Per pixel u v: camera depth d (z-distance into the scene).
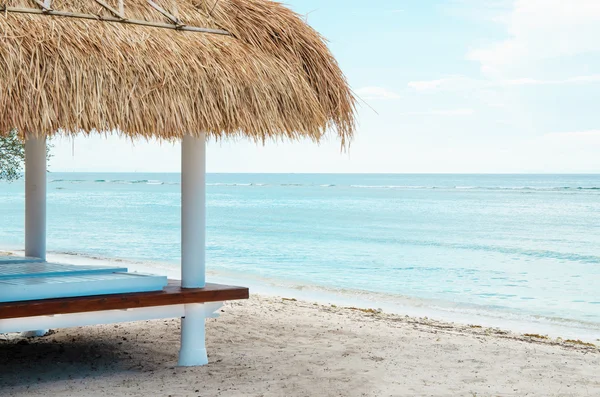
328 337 6.32
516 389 4.64
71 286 4.25
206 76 4.14
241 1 4.82
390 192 83.88
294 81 4.51
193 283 4.74
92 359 5.05
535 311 10.73
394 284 13.97
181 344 4.88
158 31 4.29
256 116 4.25
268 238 25.53
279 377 4.63
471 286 13.95
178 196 72.62
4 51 3.56
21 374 4.57
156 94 3.90
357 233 28.42
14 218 36.00
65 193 81.69
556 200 60.06
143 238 24.14
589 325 9.33
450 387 4.60
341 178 186.50
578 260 19.59
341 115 4.74
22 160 11.41
